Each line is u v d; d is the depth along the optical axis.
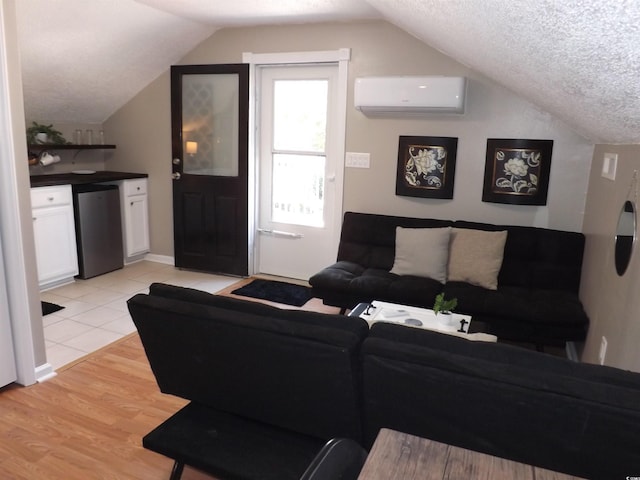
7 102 2.40
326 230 4.47
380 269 3.80
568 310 2.96
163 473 2.03
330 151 4.32
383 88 3.72
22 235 2.55
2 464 2.06
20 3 3.17
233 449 1.70
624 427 1.18
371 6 3.42
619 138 2.40
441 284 3.47
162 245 5.09
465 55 3.13
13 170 2.46
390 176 4.05
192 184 4.71
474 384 1.31
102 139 5.08
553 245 3.43
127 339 3.29
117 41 4.00
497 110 3.64
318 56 4.09
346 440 1.07
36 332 2.69
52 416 2.40
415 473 0.96
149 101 4.82
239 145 4.46
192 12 3.83
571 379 1.25
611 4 0.90
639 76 1.24
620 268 2.31
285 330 1.55
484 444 1.39
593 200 3.23
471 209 3.86
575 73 1.55
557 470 1.33
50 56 3.80
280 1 3.43
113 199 4.65
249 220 4.61
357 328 1.54
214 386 1.80
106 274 4.66
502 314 3.01
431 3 1.88
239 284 4.52
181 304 1.72
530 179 3.63
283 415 1.74
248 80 4.34
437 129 3.85
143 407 2.50
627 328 2.10
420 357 1.37
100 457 2.12
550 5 1.05
